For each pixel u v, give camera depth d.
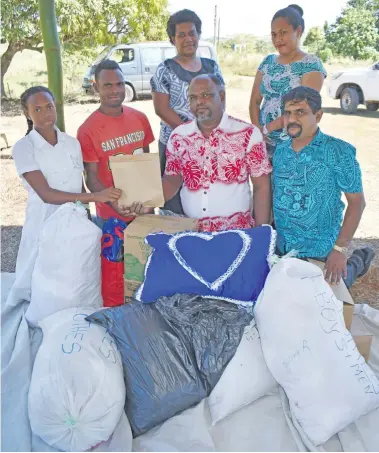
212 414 2.07
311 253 2.66
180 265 2.24
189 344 2.10
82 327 2.08
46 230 2.56
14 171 6.70
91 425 1.86
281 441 1.98
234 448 1.95
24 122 9.88
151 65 12.34
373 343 2.73
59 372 1.88
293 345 2.02
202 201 2.71
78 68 14.08
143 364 2.03
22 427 1.99
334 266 2.53
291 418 2.06
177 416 2.05
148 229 2.46
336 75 11.03
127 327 2.10
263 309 2.11
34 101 2.65
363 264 3.29
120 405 1.92
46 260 2.57
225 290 2.22
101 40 12.49
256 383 2.11
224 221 2.73
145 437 2.01
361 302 3.35
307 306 2.05
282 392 2.19
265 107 3.32
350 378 1.99
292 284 2.08
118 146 2.99
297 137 2.45
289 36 3.04
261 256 2.26
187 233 2.35
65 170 2.78
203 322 2.14
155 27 13.70
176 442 1.95
